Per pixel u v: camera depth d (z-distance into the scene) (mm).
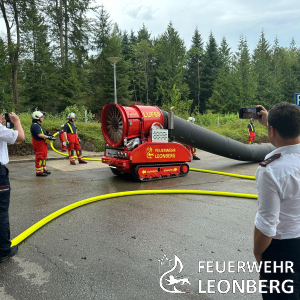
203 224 4359
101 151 13711
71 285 2674
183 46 48219
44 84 24781
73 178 7824
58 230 4035
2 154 3076
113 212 4883
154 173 7715
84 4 31625
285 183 1519
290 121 1567
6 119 3277
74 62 32688
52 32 31734
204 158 12914
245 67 44938
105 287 2646
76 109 17859
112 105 7477
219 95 46219
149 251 3402
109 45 34062
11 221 4395
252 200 5867
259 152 10883
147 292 2582
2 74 19672
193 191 6324
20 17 24812
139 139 7496
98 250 3412
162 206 5289
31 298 2471
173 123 7980
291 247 1587
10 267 3004
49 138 7875
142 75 51906
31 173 8469
